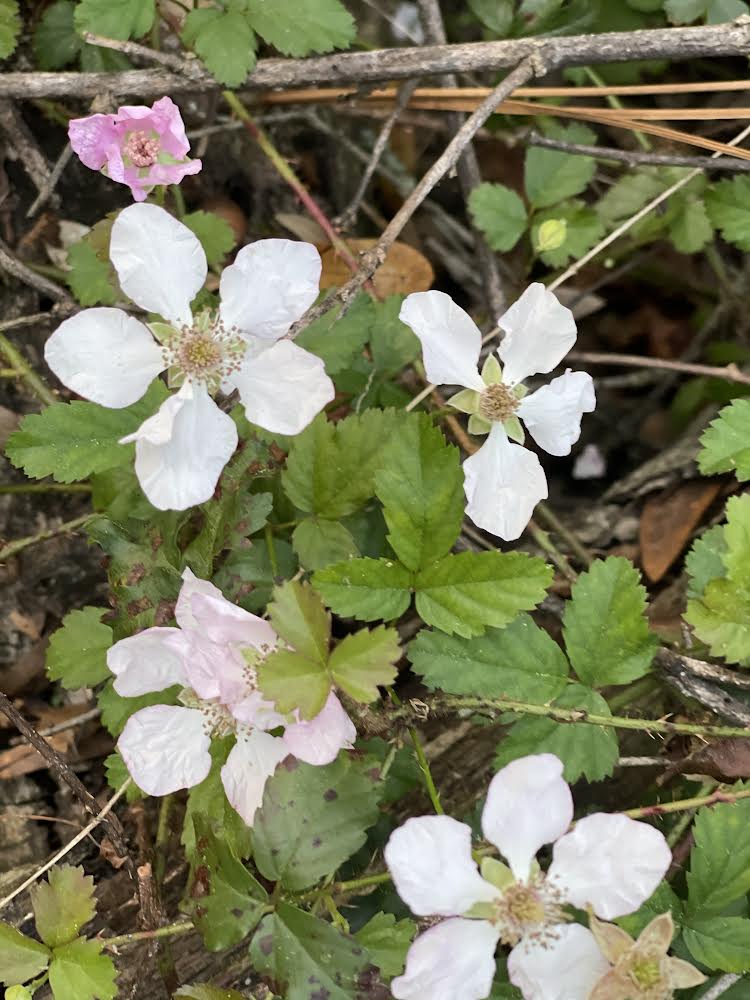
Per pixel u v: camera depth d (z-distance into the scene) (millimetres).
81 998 138
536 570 147
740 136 181
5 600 188
